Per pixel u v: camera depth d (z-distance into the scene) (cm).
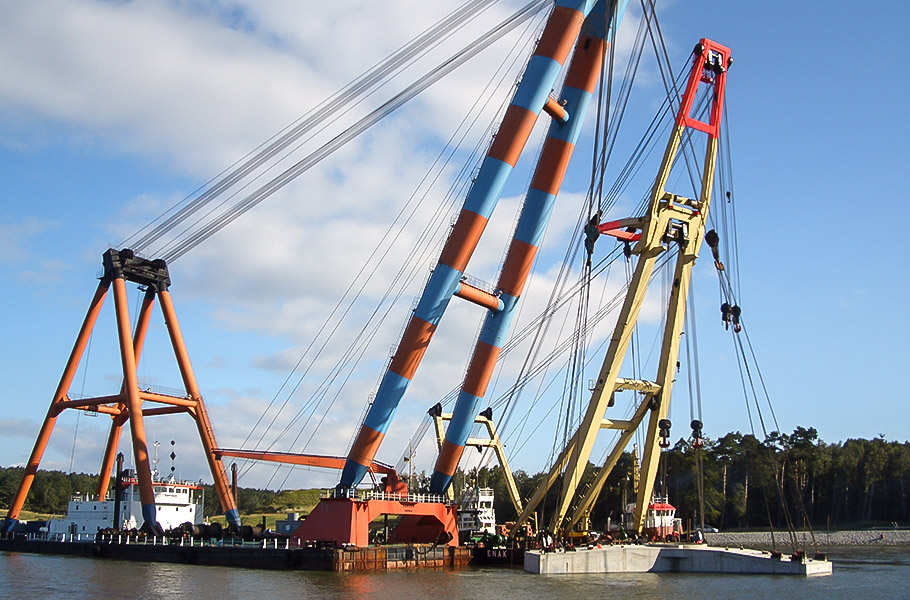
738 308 4606
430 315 4850
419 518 5234
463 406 5184
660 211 4525
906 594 3362
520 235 5128
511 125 4841
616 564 4381
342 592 3391
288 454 5338
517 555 4650
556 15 4838
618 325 4550
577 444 4481
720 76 4769
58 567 4622
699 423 4534
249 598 3212
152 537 5306
